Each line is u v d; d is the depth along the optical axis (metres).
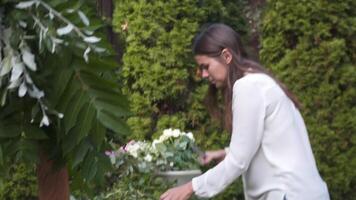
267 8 6.11
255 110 3.06
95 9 2.60
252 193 3.16
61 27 2.28
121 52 6.77
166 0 6.13
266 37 6.09
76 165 2.42
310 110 5.91
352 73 5.87
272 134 3.09
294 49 5.95
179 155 4.99
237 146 3.07
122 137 2.68
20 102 2.33
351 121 5.88
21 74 2.21
